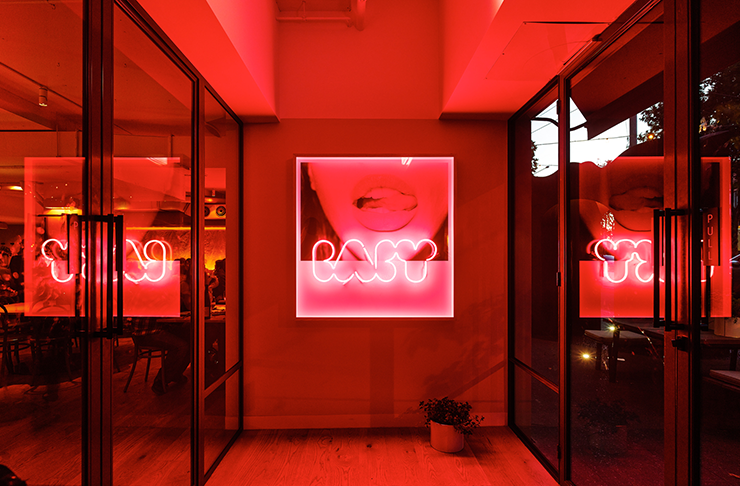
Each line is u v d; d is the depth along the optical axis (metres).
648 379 1.76
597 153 2.20
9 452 1.18
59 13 1.38
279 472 2.74
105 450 1.54
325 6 3.39
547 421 2.83
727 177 1.31
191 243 2.44
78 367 1.41
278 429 3.40
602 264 2.14
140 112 1.89
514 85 2.80
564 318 2.53
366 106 3.48
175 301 2.23
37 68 1.29
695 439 1.43
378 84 3.48
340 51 3.48
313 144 3.48
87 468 1.45
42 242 1.28
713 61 1.37
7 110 1.20
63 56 1.38
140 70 1.89
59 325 1.34
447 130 3.48
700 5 1.43
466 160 3.48
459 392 3.45
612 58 2.07
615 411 2.02
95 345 1.47
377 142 3.48
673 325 1.49
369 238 3.44
